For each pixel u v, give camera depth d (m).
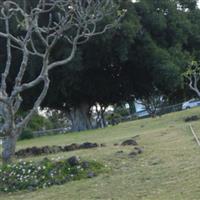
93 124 70.94
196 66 48.00
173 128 31.09
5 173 19.31
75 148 25.27
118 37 54.75
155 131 31.09
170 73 56.91
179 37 62.25
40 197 17.14
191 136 26.56
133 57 59.59
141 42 58.41
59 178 18.84
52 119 94.56
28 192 18.14
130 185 17.00
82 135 39.59
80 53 52.75
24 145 36.06
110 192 16.47
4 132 21.16
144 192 15.95
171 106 76.19
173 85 58.03
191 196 14.84
